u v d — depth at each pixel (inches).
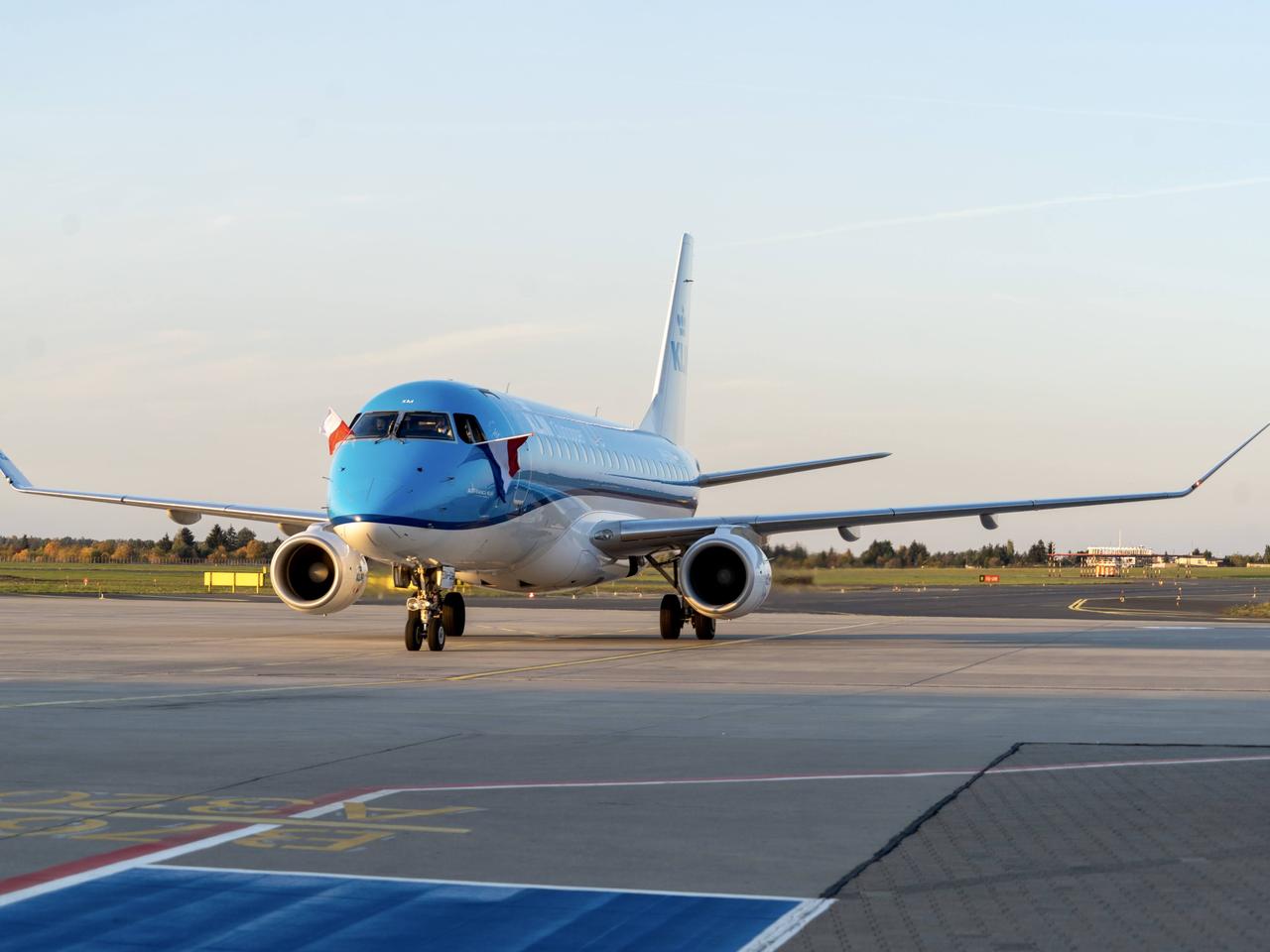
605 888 340.2
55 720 674.8
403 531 1154.0
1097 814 433.7
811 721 682.8
